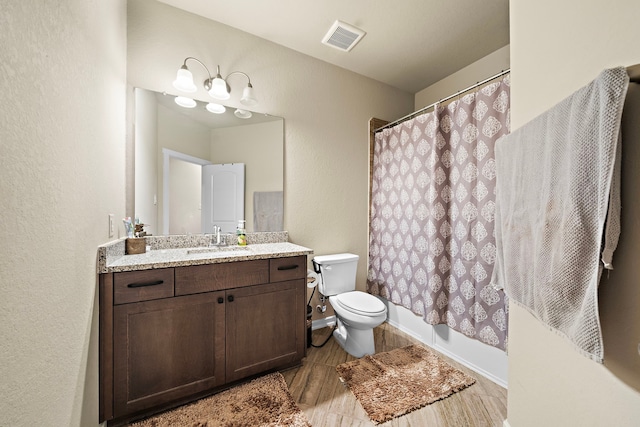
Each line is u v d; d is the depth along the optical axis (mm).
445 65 2365
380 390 1479
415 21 1826
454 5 1682
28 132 636
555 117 720
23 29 614
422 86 2754
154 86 1694
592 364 733
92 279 1065
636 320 601
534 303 798
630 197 604
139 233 1610
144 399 1240
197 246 1849
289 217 2184
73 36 877
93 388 1082
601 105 551
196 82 1821
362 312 1781
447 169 1901
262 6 1722
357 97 2521
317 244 2326
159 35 1700
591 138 583
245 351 1501
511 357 1098
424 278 2037
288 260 1658
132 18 1631
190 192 1841
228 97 1853
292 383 1565
